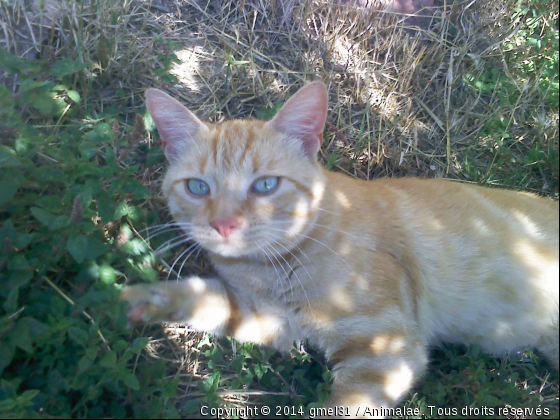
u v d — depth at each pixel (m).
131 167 0.32
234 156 0.30
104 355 0.27
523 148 0.51
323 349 0.34
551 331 0.36
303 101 0.30
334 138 0.46
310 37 0.50
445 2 0.53
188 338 0.36
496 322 0.35
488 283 0.35
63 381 0.27
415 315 0.34
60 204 0.30
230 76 0.46
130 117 0.42
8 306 0.27
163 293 0.33
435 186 0.37
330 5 0.50
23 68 0.33
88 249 0.30
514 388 0.33
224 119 0.46
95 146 0.36
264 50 0.49
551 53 0.53
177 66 0.46
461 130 0.50
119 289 0.31
